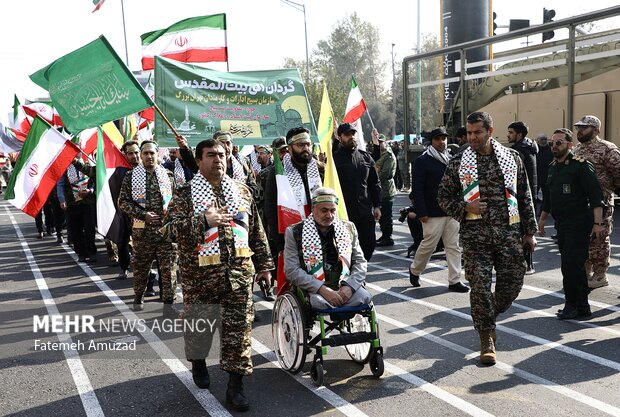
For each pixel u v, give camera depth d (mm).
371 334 4984
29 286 9164
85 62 7289
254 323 6781
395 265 9805
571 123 13992
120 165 7977
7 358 5812
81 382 5176
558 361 5328
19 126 18469
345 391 4824
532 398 4582
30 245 13555
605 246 7578
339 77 68625
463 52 16562
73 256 11867
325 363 5473
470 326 6430
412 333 6238
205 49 11844
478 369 5199
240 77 8125
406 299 7617
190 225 4555
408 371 5203
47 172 7445
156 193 7344
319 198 5035
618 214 14297
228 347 4555
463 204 5430
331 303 4898
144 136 12445
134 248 7355
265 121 8094
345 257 5078
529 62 14891
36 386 5113
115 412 4578
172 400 4762
